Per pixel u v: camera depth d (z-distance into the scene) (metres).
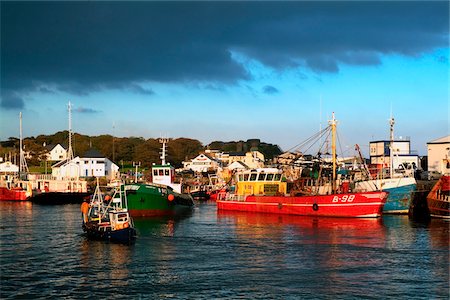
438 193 75.75
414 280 39.03
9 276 40.78
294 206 81.25
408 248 50.75
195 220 77.50
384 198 73.38
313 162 99.06
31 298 35.41
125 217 55.84
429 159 123.88
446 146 121.25
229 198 95.50
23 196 127.69
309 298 34.91
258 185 92.69
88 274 41.31
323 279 39.44
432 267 42.91
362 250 50.00
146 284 38.44
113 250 50.81
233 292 36.34
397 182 81.31
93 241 56.03
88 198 113.75
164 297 35.44
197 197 142.38
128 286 37.97
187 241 56.03
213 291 36.66
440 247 51.22
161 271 42.12
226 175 171.12
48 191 129.25
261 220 75.62
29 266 44.03
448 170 107.94
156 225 70.88
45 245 53.59
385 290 36.62
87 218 61.50
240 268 43.00
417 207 82.19
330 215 76.81
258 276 40.44
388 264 44.03
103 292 36.62
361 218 74.19
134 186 80.12
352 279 39.41
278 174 92.88
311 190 89.44
